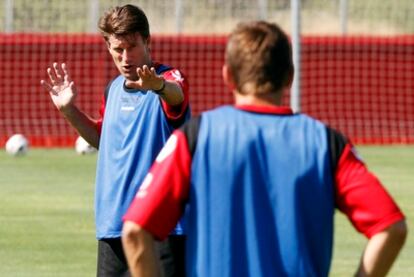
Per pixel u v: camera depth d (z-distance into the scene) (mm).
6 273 23547
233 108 10312
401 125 55375
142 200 10070
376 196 9977
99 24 15406
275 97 10312
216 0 71312
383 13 77562
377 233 9953
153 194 10039
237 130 10141
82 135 16266
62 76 16359
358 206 10016
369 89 55312
